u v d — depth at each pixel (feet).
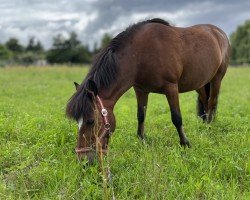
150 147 18.86
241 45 222.48
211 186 14.17
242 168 16.44
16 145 19.49
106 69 16.66
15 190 14.11
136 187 14.15
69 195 13.62
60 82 73.15
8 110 29.91
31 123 22.84
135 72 18.51
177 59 19.71
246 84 65.87
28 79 79.51
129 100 43.39
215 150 18.72
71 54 236.43
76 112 15.01
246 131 23.03
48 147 18.90
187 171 15.85
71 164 16.10
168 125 25.59
